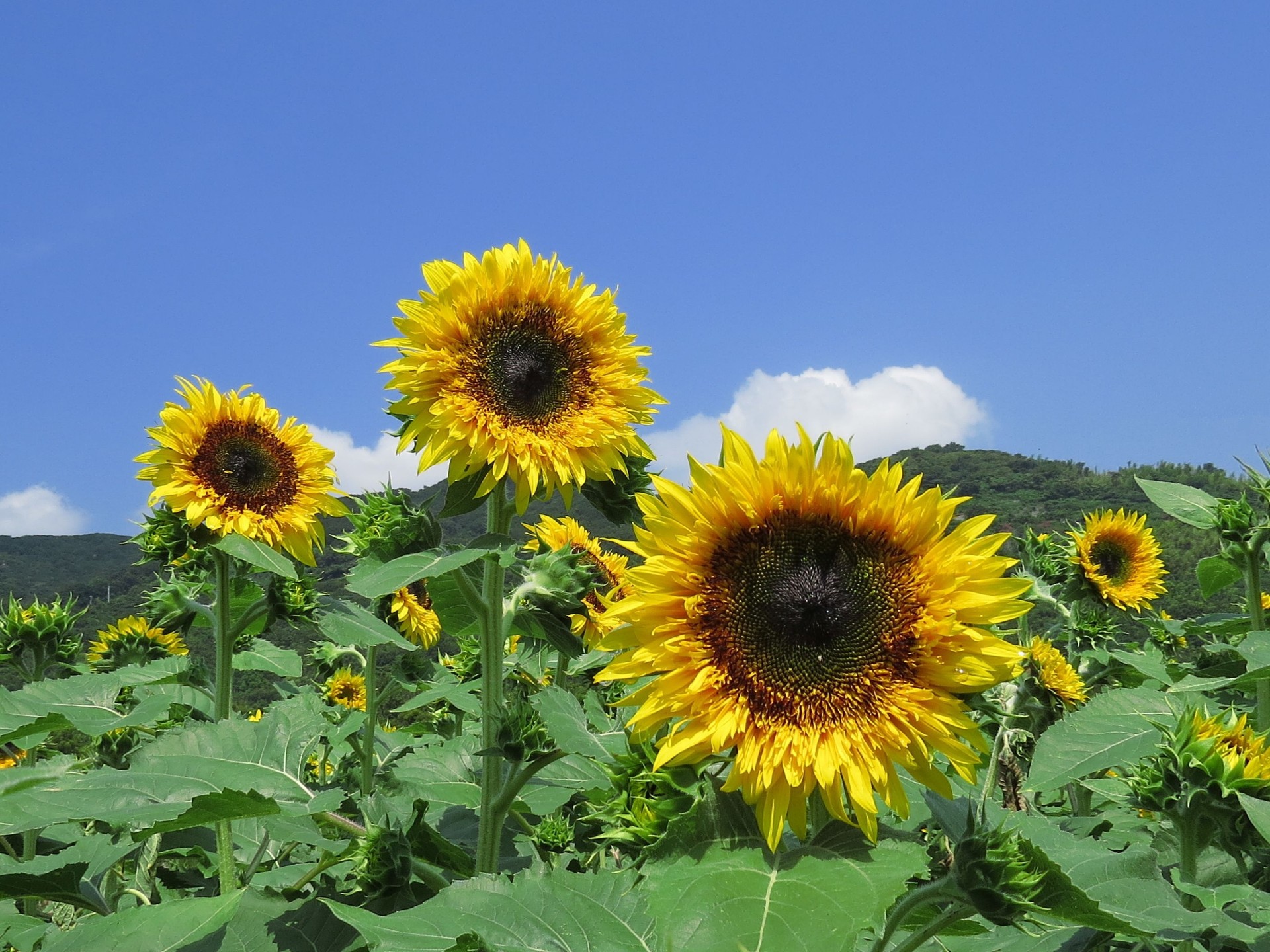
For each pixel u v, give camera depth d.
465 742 6.12
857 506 3.16
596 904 3.44
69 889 5.17
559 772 5.26
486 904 3.36
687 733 3.04
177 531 6.91
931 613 3.06
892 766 2.98
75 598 9.30
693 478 3.19
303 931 4.14
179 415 7.00
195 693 6.79
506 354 5.05
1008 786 4.89
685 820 2.89
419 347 5.00
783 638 3.07
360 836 4.44
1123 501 45.97
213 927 3.97
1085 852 3.88
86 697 5.72
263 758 4.61
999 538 3.10
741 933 2.39
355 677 10.53
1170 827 5.62
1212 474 43.22
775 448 3.20
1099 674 8.58
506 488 5.18
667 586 3.16
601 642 3.16
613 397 5.24
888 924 2.92
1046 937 3.79
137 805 4.05
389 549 4.80
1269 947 3.66
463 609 5.51
